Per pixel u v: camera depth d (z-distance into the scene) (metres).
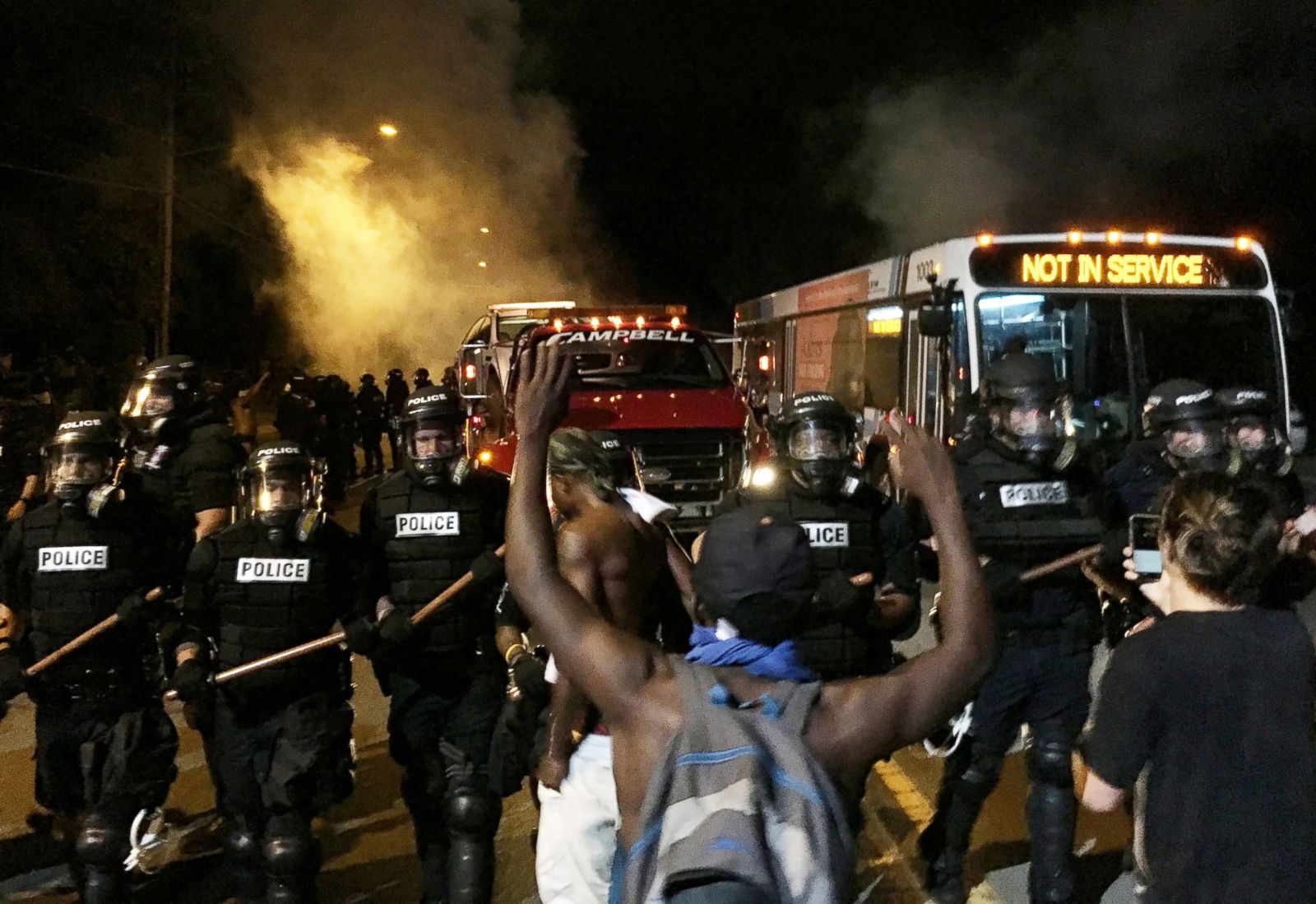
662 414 10.05
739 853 1.78
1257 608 2.58
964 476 4.13
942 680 2.05
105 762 4.12
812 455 3.87
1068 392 4.21
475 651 4.14
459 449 4.20
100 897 4.05
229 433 5.32
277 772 3.87
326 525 4.05
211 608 4.04
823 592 3.76
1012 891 4.45
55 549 4.14
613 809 3.12
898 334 10.81
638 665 2.06
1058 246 9.45
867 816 5.23
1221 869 2.44
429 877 4.27
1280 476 5.02
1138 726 2.52
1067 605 4.07
